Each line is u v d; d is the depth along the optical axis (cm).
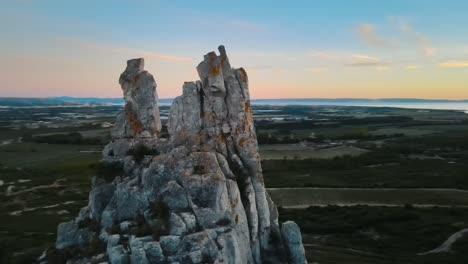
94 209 3138
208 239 2428
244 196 2938
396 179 10388
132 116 3416
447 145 16625
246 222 2820
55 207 7719
